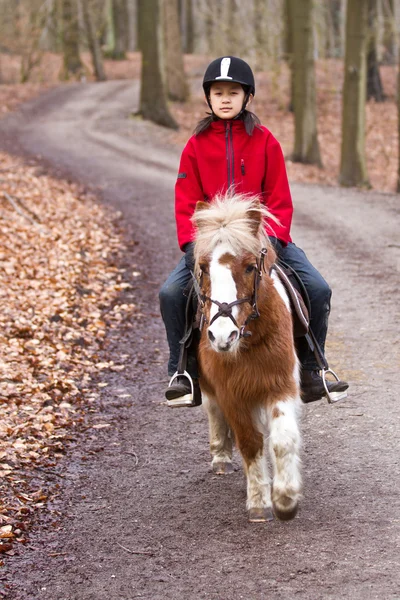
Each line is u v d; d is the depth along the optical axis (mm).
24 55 53469
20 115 40594
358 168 27156
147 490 6629
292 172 29719
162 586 4953
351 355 9570
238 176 6004
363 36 26266
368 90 46312
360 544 5246
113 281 13953
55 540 5773
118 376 9758
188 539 5629
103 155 30000
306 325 5887
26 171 24703
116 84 53781
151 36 39062
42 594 4988
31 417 8164
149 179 24844
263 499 5773
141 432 8008
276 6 42875
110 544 5660
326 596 4605
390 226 17266
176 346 6250
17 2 52719
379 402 8062
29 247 15117
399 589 4609
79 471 7086
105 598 4871
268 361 5320
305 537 5434
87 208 20016
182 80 46375
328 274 13477
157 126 38781
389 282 12742
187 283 6156
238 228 5004
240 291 4961
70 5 54969
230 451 6941
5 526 5871
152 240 17016
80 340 10898
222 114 5980
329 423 7656
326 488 6258
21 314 11500
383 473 6438
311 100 31703
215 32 43375
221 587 4855
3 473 6781
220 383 5508
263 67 44562
